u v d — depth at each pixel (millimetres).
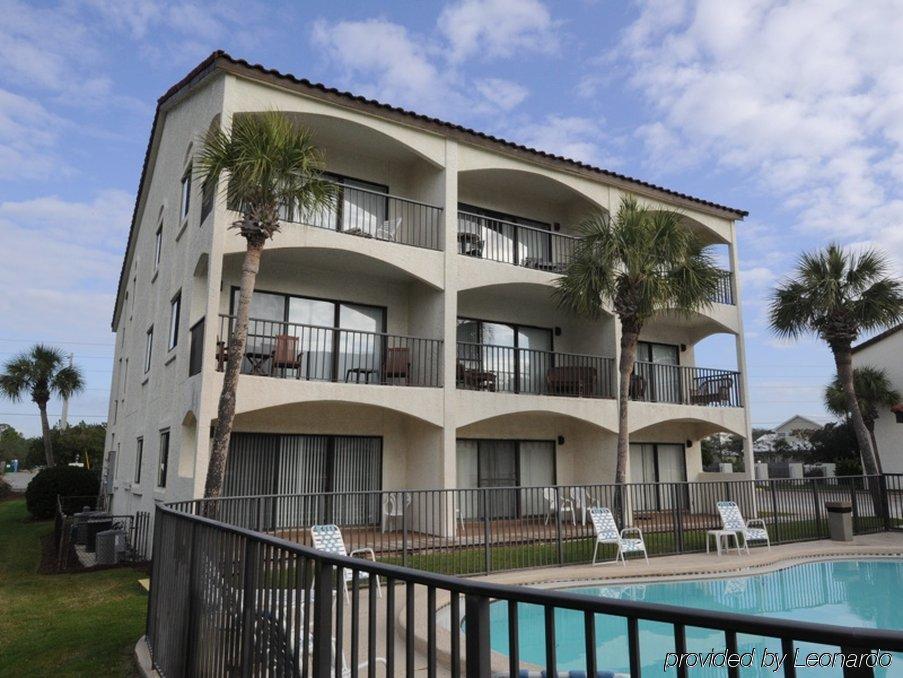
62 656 6352
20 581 10844
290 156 10148
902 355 31609
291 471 14242
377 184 16016
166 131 17672
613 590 10062
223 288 13805
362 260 14188
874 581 11477
